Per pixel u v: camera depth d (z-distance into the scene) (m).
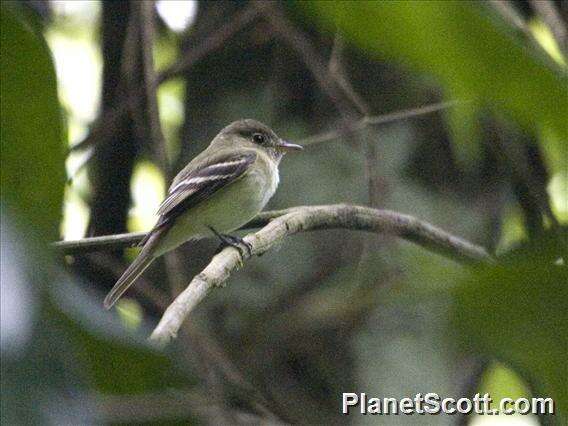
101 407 1.81
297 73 10.66
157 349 2.04
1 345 1.64
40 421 1.65
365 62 10.26
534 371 2.38
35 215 1.87
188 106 11.13
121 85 10.98
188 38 11.07
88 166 11.77
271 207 10.40
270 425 7.54
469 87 2.44
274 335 9.33
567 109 2.38
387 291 2.82
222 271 5.86
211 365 8.20
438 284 2.59
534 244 2.50
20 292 1.70
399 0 2.43
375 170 9.10
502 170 10.09
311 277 9.54
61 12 12.80
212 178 9.75
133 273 8.98
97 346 1.92
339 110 9.46
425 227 7.94
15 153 2.18
